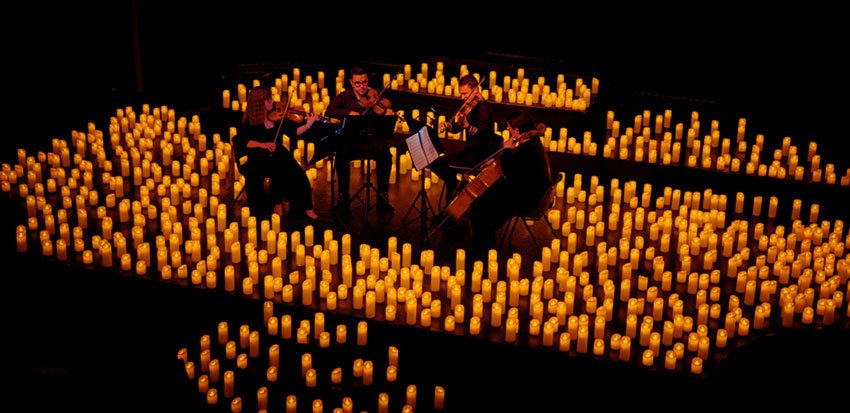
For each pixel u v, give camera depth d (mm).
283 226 8727
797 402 6578
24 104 11555
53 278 7867
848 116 10859
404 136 10148
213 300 7574
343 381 7098
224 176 9633
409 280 7812
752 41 11867
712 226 8734
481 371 7176
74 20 12023
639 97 11227
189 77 12469
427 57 12320
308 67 12164
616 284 7863
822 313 7336
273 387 7039
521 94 10828
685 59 12211
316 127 8938
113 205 8898
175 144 10430
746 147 10297
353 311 7395
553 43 12688
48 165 9820
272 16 12961
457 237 8508
